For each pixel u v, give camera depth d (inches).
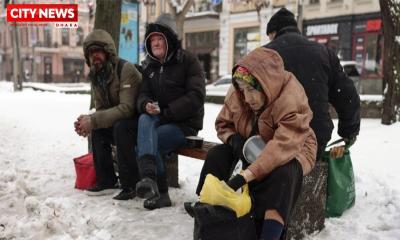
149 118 145.5
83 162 166.1
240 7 1113.4
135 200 153.2
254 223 100.3
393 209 142.9
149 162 138.0
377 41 855.7
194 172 190.9
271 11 1026.1
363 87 856.9
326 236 126.3
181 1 597.3
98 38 157.3
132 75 159.8
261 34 1056.2
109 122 153.6
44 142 252.1
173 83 152.9
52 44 1952.5
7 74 2073.1
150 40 152.8
